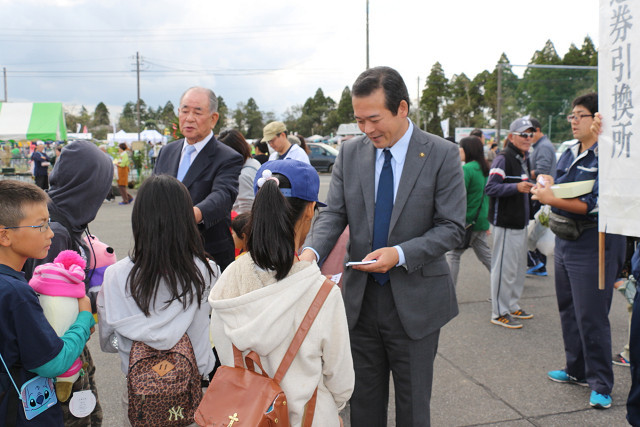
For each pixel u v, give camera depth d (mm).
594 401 3068
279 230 1403
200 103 2920
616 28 2326
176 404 1743
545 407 3102
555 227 3121
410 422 2170
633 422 2371
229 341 1484
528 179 4355
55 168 2250
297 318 1426
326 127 78625
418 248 1980
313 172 1578
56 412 1704
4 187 1604
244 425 1293
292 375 1436
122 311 1820
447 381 3471
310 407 1456
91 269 2254
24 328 1503
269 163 1602
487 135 22078
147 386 1718
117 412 3059
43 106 19969
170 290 1785
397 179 2145
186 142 3146
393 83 1953
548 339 4211
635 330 2326
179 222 1818
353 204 2213
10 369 1527
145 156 20078
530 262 6195
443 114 69438
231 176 2977
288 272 1421
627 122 2291
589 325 3041
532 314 4832
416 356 2148
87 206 2264
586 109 2941
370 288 2186
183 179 2984
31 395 1580
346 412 3174
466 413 3041
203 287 1872
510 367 3684
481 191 4855
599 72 2445
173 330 1773
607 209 2418
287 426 1348
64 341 1635
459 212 2080
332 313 1460
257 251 1402
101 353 3973
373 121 1981
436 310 2152
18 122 19344
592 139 2967
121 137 36031
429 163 2090
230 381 1395
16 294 1501
